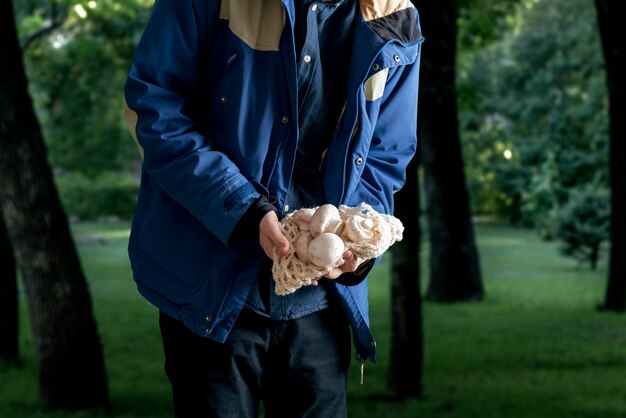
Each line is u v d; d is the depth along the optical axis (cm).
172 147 194
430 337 1566
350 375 1249
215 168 191
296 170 206
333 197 206
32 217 954
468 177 4053
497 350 1418
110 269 2738
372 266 198
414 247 1045
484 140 3769
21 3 2264
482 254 3166
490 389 1105
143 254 201
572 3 3512
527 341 1499
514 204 4100
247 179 197
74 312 969
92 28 2736
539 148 3556
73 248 977
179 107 199
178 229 197
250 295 198
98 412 951
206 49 202
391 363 1077
